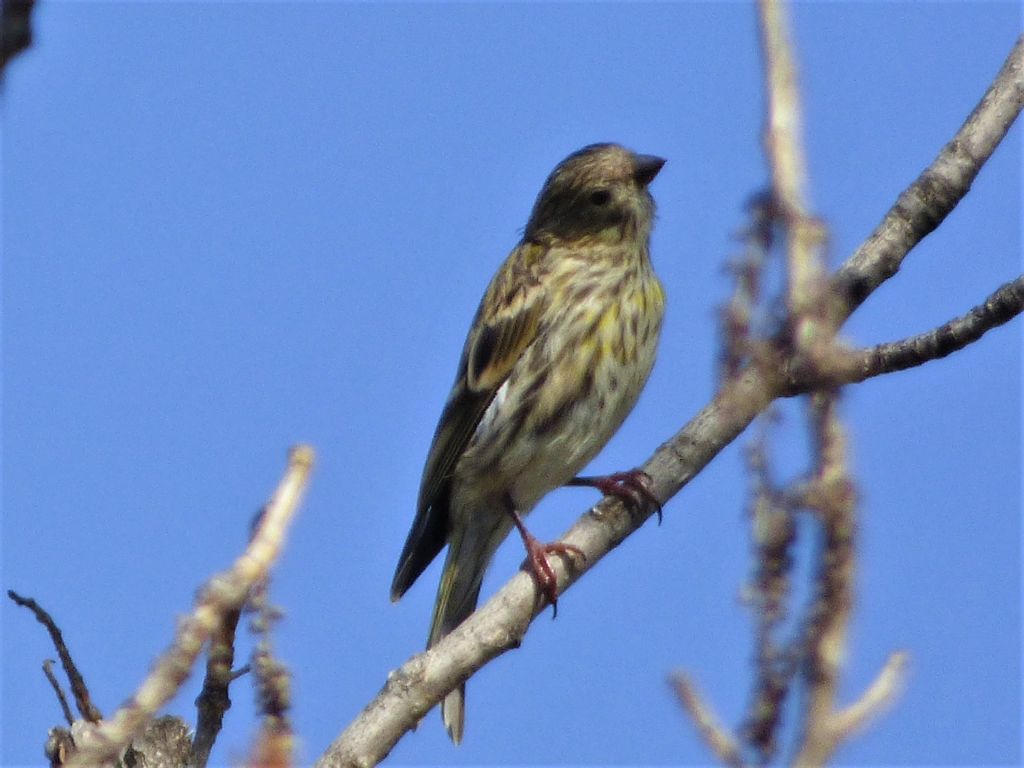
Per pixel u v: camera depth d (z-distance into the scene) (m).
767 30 4.72
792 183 4.70
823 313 4.64
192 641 4.77
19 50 3.08
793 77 4.73
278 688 4.87
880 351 7.85
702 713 4.36
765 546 4.34
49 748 6.64
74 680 6.81
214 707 6.54
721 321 4.79
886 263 8.10
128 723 4.76
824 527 4.24
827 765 4.05
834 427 4.36
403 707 7.04
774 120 4.71
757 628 4.33
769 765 4.26
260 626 4.91
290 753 4.82
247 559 4.73
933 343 7.73
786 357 4.74
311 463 4.85
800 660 4.22
